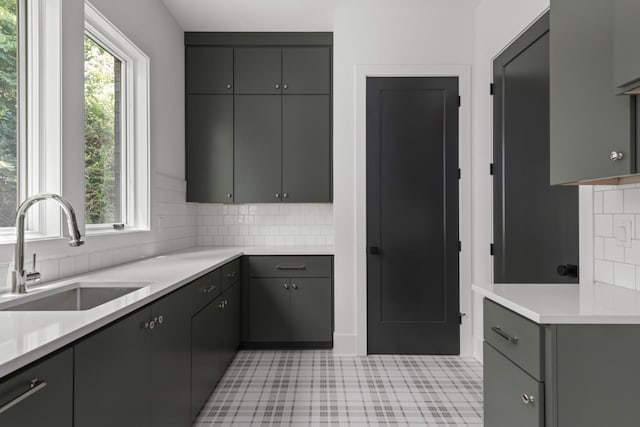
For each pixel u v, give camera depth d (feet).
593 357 4.40
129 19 8.71
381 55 11.11
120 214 9.45
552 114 5.65
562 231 7.36
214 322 8.57
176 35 11.61
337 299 11.29
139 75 9.66
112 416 4.25
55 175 6.46
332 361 10.78
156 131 10.19
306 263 11.57
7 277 5.43
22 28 6.27
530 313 4.59
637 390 4.43
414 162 11.17
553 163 5.63
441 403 8.38
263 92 12.25
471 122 11.10
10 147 6.06
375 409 8.10
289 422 7.58
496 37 9.73
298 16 11.37
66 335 3.40
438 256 11.18
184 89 12.23
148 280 6.25
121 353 4.46
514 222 9.00
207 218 13.44
